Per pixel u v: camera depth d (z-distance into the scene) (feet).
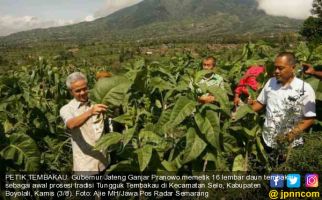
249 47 26.18
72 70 35.99
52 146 21.33
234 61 26.96
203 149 14.44
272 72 18.71
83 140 15.38
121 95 15.44
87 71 36.96
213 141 14.07
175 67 29.73
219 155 15.10
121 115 15.81
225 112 14.71
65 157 19.94
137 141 15.66
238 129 15.15
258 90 18.57
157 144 15.43
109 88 15.39
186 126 15.17
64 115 15.05
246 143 15.64
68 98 28.91
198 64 32.37
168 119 14.83
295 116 14.89
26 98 23.00
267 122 16.15
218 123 14.23
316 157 14.07
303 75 19.04
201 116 14.38
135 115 15.98
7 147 17.01
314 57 22.08
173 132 15.62
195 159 15.20
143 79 18.74
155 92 20.35
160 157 15.30
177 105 14.35
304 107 15.30
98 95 15.35
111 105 15.65
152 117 17.31
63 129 21.70
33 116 22.21
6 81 24.43
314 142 14.34
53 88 28.25
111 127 16.05
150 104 18.89
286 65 15.25
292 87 15.48
